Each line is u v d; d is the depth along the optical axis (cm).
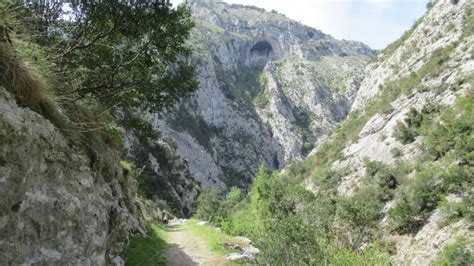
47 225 594
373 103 9162
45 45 875
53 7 929
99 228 808
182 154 11944
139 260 1418
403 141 5834
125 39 1148
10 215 509
